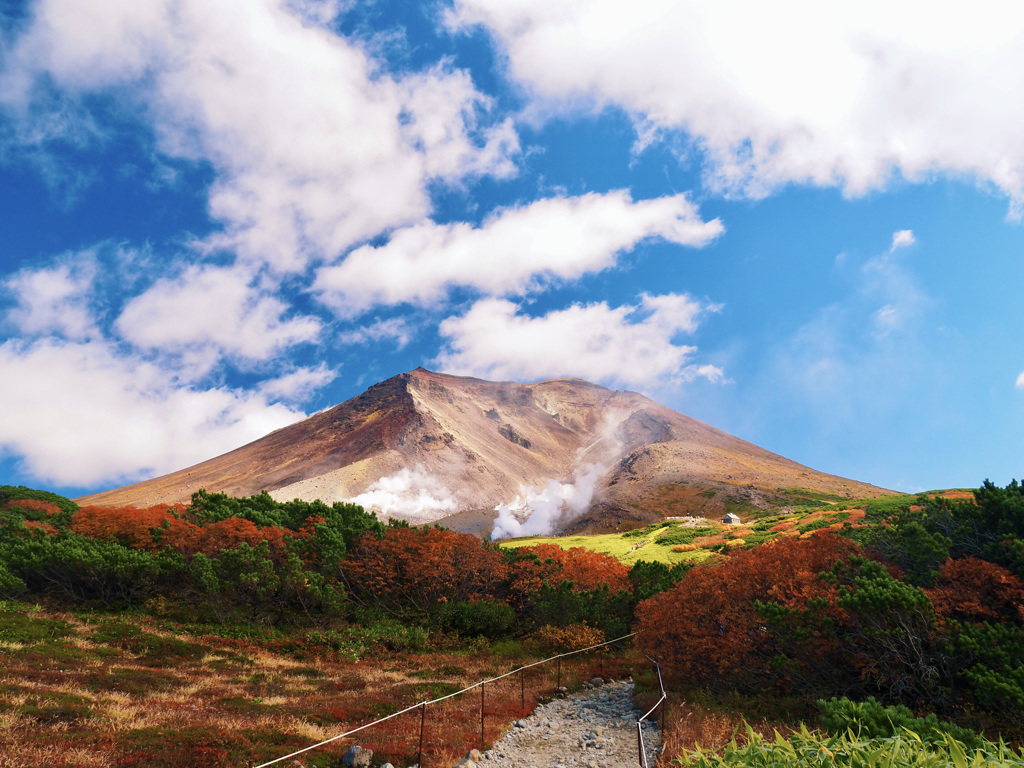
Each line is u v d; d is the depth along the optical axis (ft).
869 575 43.55
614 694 68.49
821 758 11.35
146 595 98.37
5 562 91.15
